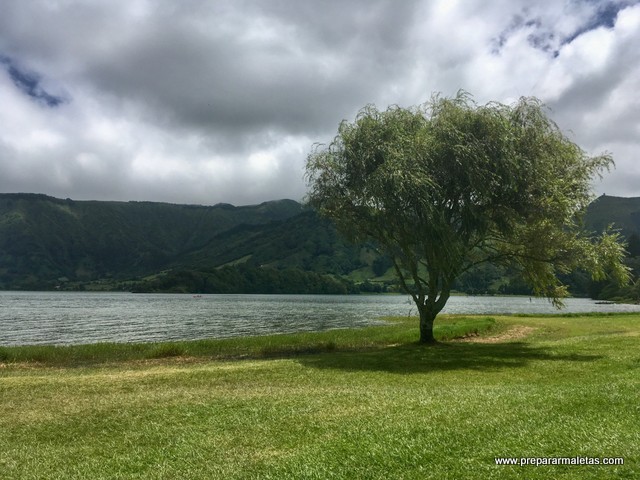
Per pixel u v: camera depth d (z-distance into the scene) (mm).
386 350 29828
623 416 10391
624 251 29703
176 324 66438
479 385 17016
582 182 29922
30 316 84312
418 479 7812
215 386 18000
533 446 8766
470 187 27828
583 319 55406
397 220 28500
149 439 11328
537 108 29500
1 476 9336
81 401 15531
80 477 9102
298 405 13711
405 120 30453
